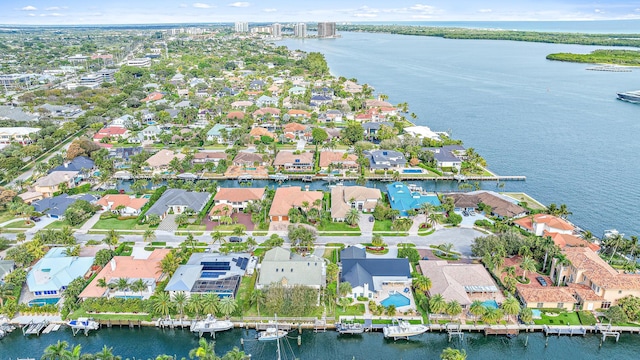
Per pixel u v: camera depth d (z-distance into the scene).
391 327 109.69
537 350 107.56
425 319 112.94
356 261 128.62
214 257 132.75
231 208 168.88
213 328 110.00
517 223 157.50
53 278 122.00
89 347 107.38
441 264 127.81
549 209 159.50
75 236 151.88
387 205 174.88
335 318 113.06
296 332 111.75
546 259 131.38
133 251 134.62
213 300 111.19
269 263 124.75
